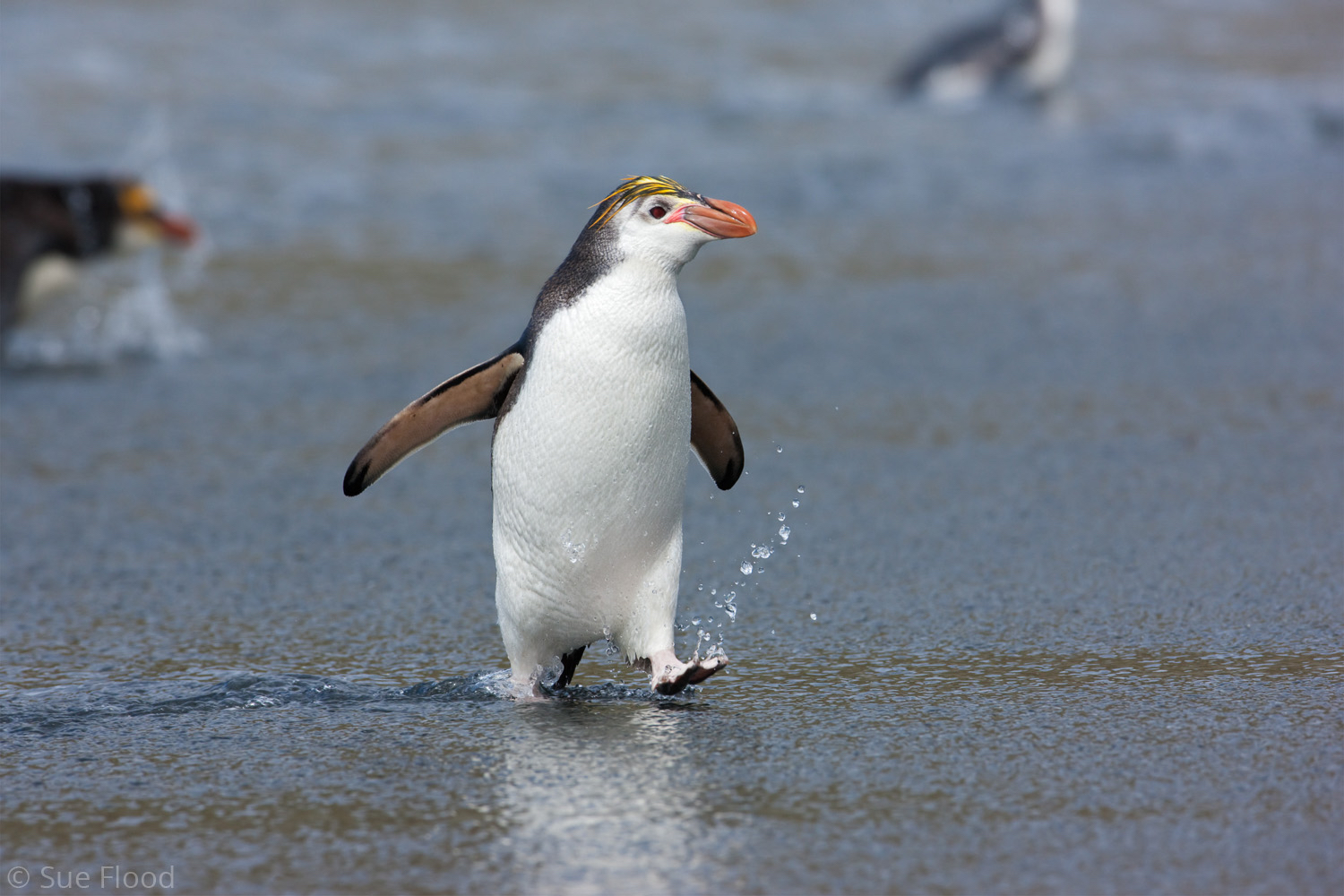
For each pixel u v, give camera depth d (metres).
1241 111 32.09
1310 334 16.20
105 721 7.29
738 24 42.38
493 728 7.13
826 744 6.80
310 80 32.06
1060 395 14.23
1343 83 35.25
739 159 26.94
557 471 7.19
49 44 33.28
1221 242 21.20
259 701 7.56
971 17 42.59
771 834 5.84
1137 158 27.88
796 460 12.42
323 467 12.55
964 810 6.03
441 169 25.52
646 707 7.43
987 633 8.41
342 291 19.05
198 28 36.34
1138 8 48.53
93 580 9.77
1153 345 15.99
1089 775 6.35
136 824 6.07
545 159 26.34
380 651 8.39
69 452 13.12
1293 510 10.62
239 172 24.80
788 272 20.03
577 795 6.26
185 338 17.28
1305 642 8.05
